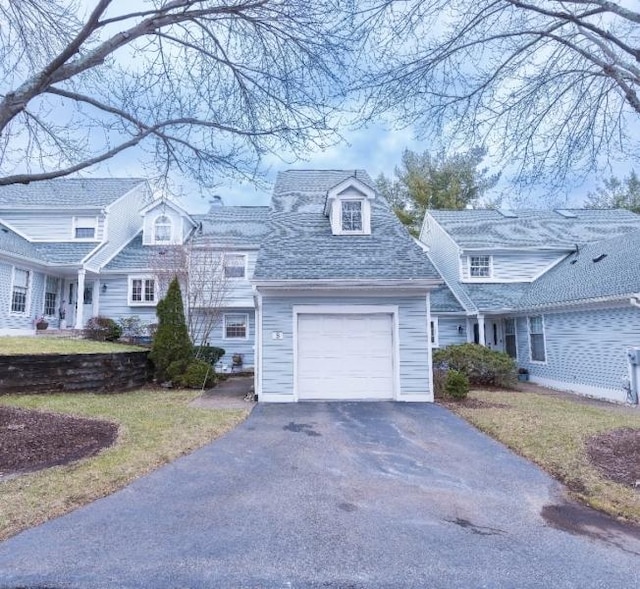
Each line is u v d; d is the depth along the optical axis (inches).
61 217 707.4
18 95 216.7
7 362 364.2
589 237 709.9
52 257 639.8
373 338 420.5
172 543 137.8
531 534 147.7
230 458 227.0
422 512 163.9
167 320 504.1
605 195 991.0
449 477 202.5
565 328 536.4
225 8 226.8
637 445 243.6
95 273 672.4
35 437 243.3
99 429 268.7
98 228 703.1
